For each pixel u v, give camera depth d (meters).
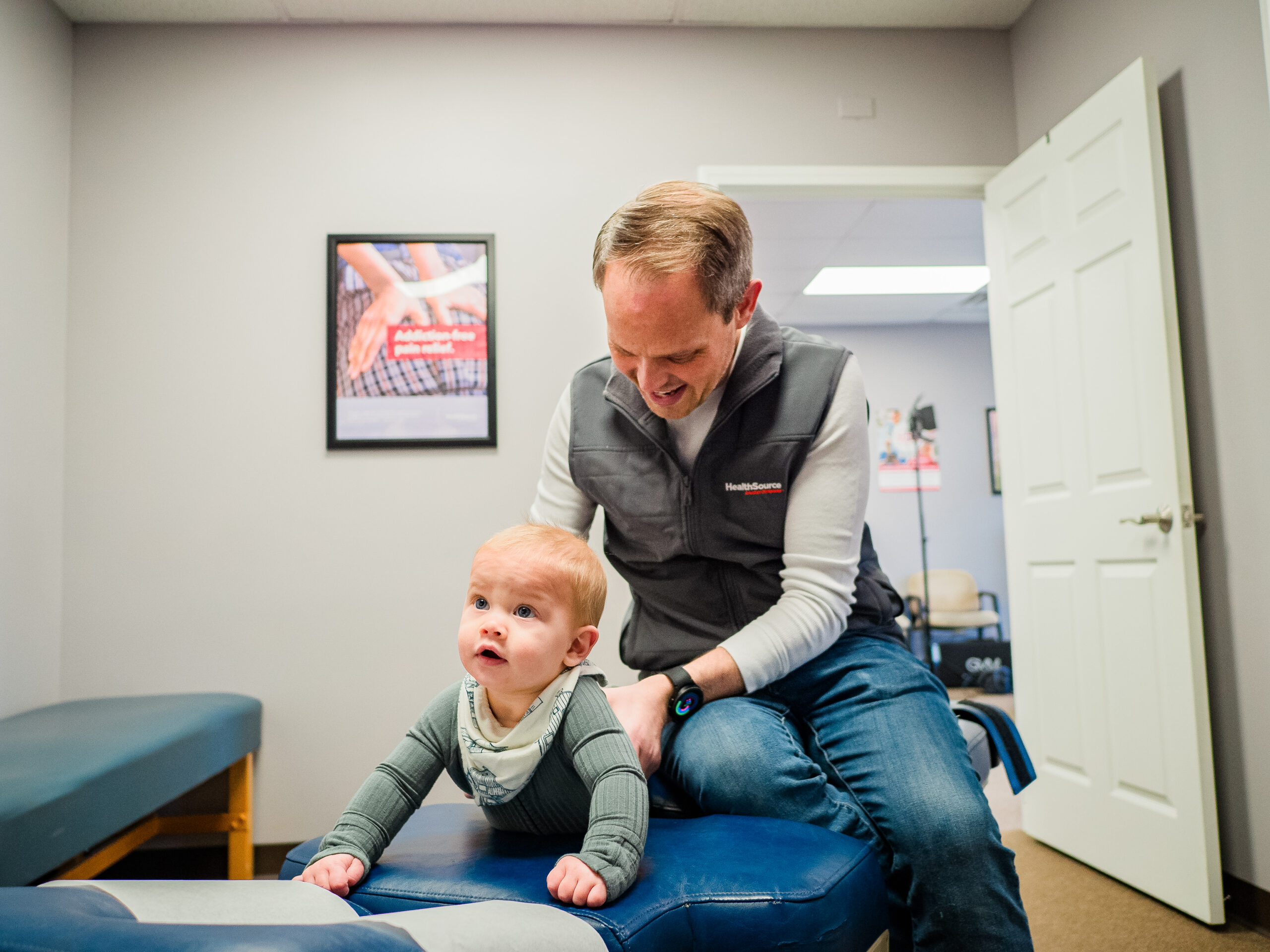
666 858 0.80
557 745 0.85
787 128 2.78
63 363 2.54
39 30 2.45
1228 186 2.00
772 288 5.32
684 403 1.01
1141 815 2.10
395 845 0.90
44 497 2.43
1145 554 2.10
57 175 2.53
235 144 2.65
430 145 2.69
